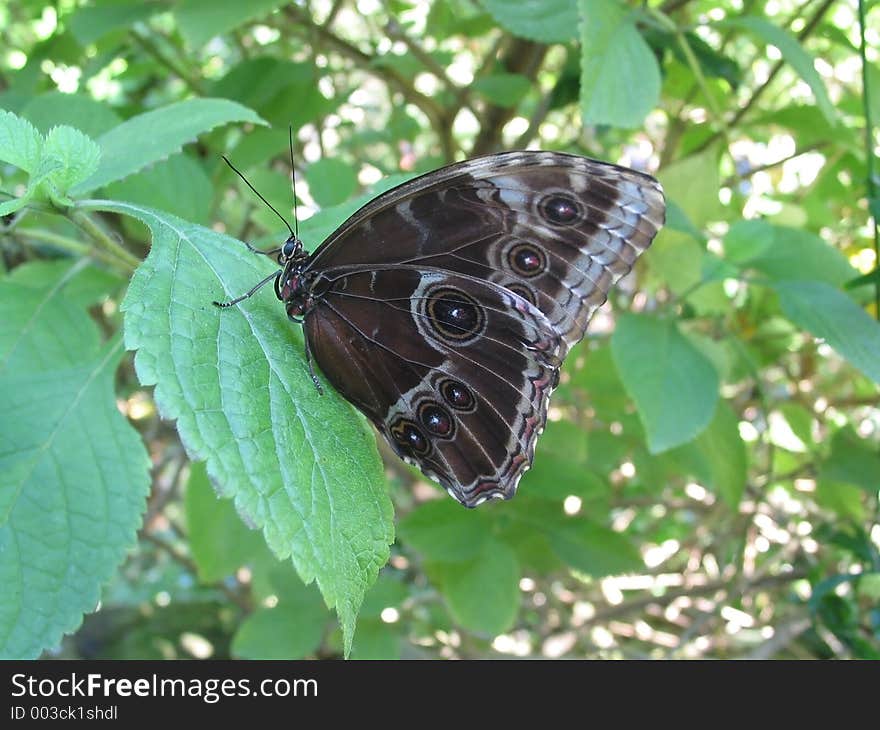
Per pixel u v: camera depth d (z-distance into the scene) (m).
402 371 0.22
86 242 0.26
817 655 0.33
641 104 0.23
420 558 0.38
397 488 0.46
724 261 0.27
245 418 0.17
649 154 0.41
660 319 0.26
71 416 0.21
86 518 0.20
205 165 0.31
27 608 0.19
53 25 0.37
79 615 0.20
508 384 0.22
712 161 0.28
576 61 0.30
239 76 0.30
